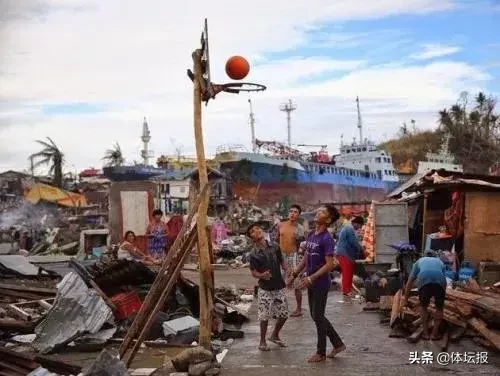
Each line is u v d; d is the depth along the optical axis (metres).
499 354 8.00
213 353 7.87
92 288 10.10
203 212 7.91
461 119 104.44
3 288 12.05
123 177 50.22
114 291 10.52
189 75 8.28
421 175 17.73
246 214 43.31
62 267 17.95
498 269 13.37
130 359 7.37
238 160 55.56
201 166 8.05
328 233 7.92
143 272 10.53
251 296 14.31
